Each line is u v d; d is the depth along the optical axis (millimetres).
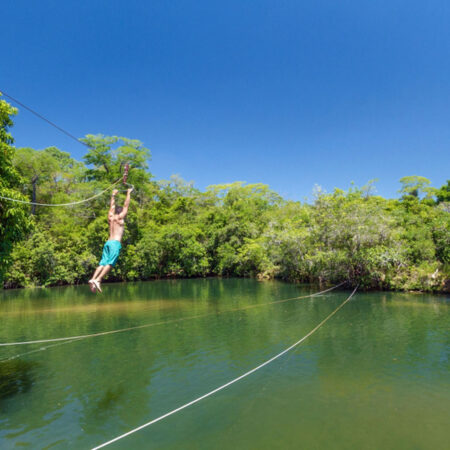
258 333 18234
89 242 50094
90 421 9266
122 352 15250
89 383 11852
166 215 66375
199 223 65000
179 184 79250
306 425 8875
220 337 17547
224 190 84500
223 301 30172
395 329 18375
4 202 11281
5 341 17266
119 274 52562
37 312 25359
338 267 37375
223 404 10109
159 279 57156
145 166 60500
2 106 11648
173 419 9281
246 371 12711
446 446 7855
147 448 7961
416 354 14203
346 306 25844
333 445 7957
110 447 8039
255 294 34750
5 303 30266
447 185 56844
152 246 53594
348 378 11898
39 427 8992
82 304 29156
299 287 40250
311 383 11539
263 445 7992
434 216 39688
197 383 11688
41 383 11898
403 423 8898
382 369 12648
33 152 52125
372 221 33750
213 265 63344
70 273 47812
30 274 45562
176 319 22234
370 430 8586
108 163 57969
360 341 16312
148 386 11508
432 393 10617
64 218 53375
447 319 20469
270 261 53062
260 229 62531
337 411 9586
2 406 10227
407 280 32781
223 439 8281
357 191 40812
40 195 55938
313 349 15227
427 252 33344
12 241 11992
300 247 42875
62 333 18828
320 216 37000
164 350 15461
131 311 25406
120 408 9984
